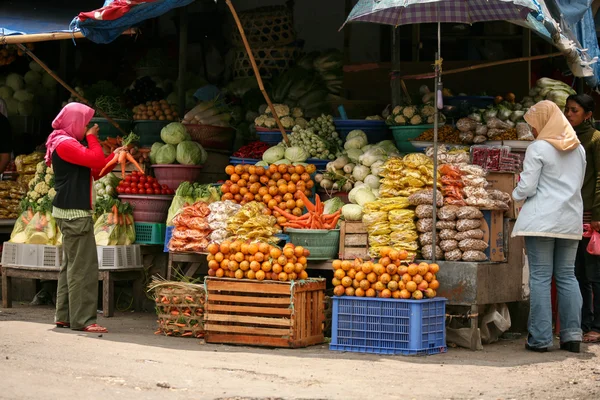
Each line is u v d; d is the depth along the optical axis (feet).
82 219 25.70
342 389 18.61
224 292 24.66
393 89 31.83
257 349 23.93
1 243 36.06
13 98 38.81
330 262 26.18
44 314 30.09
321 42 38.11
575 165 23.70
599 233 25.44
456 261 24.54
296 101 35.19
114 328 27.25
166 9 25.93
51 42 40.73
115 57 40.73
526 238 24.17
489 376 20.59
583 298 27.09
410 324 23.18
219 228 27.04
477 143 27.94
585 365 22.36
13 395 16.72
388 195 25.79
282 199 27.96
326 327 26.53
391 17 27.91
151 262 31.71
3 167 35.70
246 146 31.60
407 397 18.06
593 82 30.81
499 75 33.88
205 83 38.27
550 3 27.22
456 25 36.04
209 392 17.88
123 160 26.37
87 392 17.37
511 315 27.91
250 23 36.96
